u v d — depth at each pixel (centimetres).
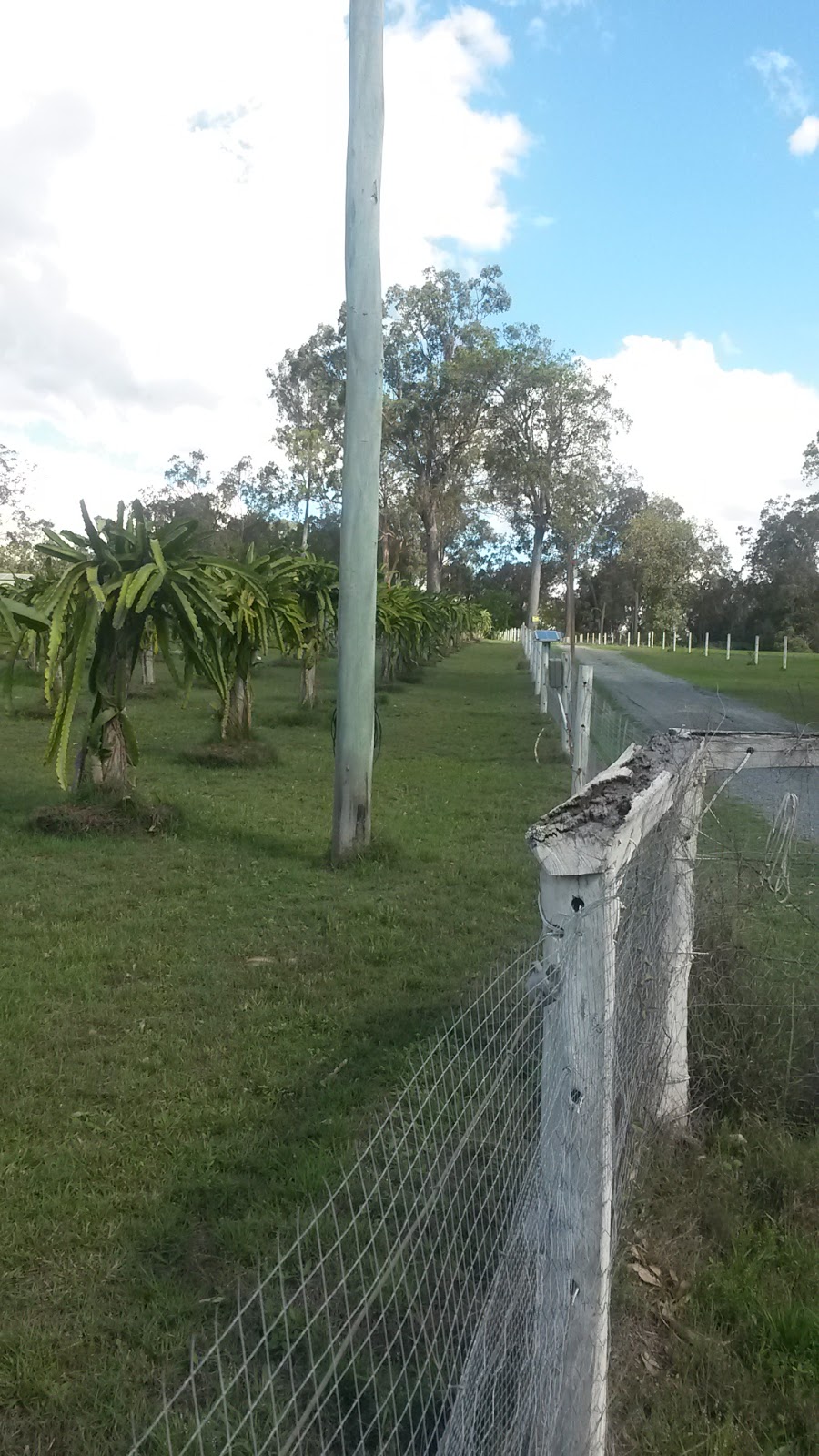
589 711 817
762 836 612
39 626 873
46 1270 299
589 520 4772
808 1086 400
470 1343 245
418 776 1165
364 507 750
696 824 369
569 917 199
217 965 545
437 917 636
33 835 816
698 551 7619
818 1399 260
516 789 1091
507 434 4634
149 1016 477
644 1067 339
